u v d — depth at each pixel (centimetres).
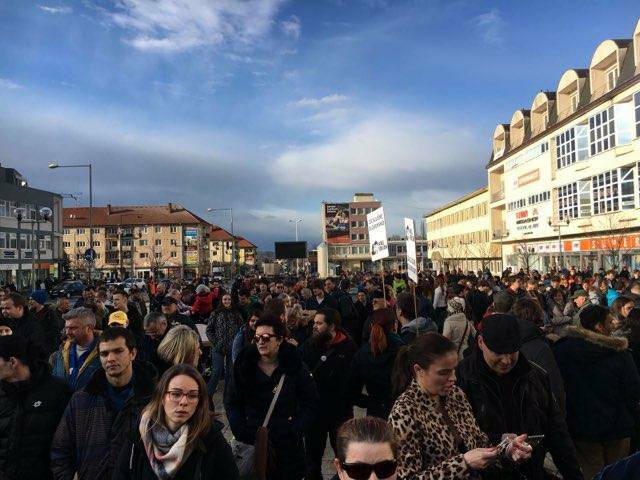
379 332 504
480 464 260
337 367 555
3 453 373
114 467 334
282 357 451
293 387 450
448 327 713
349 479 217
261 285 1497
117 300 889
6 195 5672
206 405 298
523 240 5166
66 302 1114
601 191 3709
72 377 500
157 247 11750
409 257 930
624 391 432
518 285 1287
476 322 1158
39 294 880
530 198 4988
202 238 12350
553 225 4044
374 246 913
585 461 442
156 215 12069
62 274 6962
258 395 446
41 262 6366
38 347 392
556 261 4550
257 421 443
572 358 439
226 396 458
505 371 327
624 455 443
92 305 939
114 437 347
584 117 3962
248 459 405
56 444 364
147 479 286
